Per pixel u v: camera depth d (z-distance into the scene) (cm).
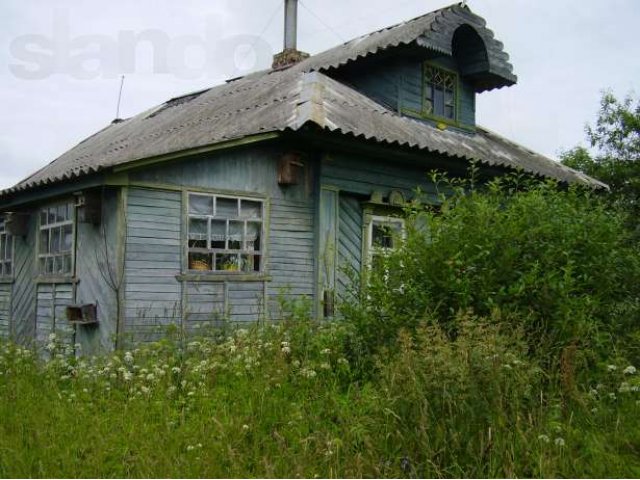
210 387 514
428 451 384
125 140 1185
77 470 388
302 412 454
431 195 992
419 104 1152
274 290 816
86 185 725
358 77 1145
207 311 758
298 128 765
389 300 561
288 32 1370
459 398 405
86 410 478
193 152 740
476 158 953
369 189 909
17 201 893
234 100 1088
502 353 436
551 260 551
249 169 805
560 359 484
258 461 404
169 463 389
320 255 846
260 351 565
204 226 768
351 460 391
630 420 442
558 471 380
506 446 389
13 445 412
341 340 572
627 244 647
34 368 595
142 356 600
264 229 814
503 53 1253
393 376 431
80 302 772
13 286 960
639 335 538
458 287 535
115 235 710
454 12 1156
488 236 559
